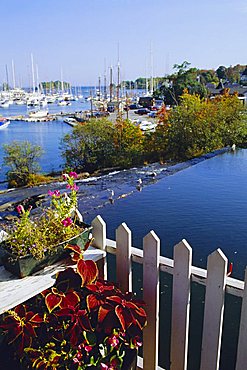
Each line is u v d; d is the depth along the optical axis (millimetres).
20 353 1104
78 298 1158
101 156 11984
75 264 1274
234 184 7219
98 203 6383
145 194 6820
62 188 8680
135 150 11844
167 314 2529
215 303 1120
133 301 1229
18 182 10062
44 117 34781
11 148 10492
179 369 1313
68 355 1112
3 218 6156
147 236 1258
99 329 1106
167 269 1243
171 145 11844
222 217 5137
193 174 8484
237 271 3406
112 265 2605
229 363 2107
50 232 1275
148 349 1392
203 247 4070
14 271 1199
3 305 1032
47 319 1144
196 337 2311
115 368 1132
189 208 5668
